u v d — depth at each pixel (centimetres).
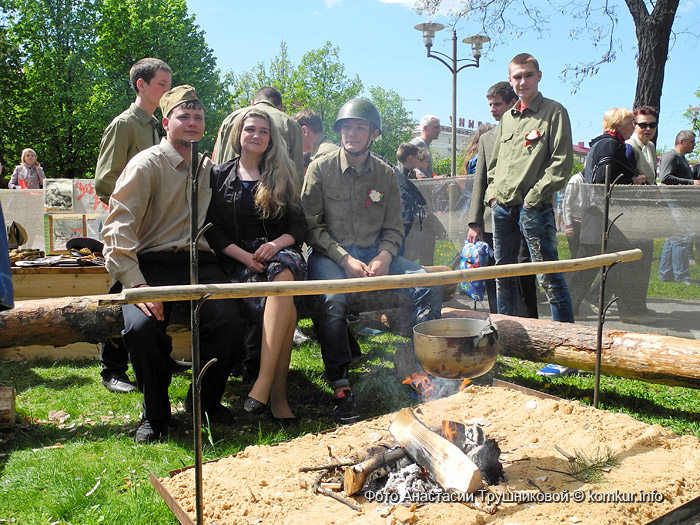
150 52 2891
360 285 222
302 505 229
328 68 3734
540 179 443
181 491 236
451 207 629
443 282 243
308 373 447
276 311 340
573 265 285
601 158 543
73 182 787
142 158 335
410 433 254
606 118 552
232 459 269
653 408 378
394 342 539
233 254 359
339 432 300
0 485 268
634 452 272
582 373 445
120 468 285
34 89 2912
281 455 273
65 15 3016
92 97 2873
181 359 479
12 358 480
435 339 239
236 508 225
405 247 639
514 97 545
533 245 454
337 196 400
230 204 362
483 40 1155
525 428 303
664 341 363
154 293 181
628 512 219
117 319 366
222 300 337
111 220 321
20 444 320
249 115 365
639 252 320
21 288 476
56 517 241
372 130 403
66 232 777
